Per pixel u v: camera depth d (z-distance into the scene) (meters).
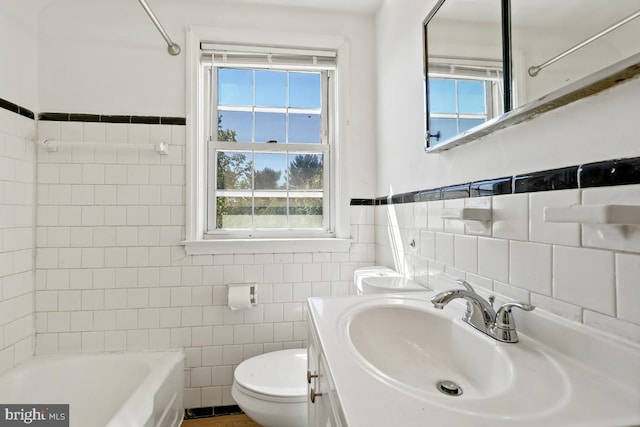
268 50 1.74
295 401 1.17
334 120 1.85
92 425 1.42
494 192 0.80
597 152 0.54
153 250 1.62
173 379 1.46
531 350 0.61
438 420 0.41
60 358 1.50
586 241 0.56
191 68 1.65
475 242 0.87
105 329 1.58
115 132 1.60
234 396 1.29
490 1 0.81
